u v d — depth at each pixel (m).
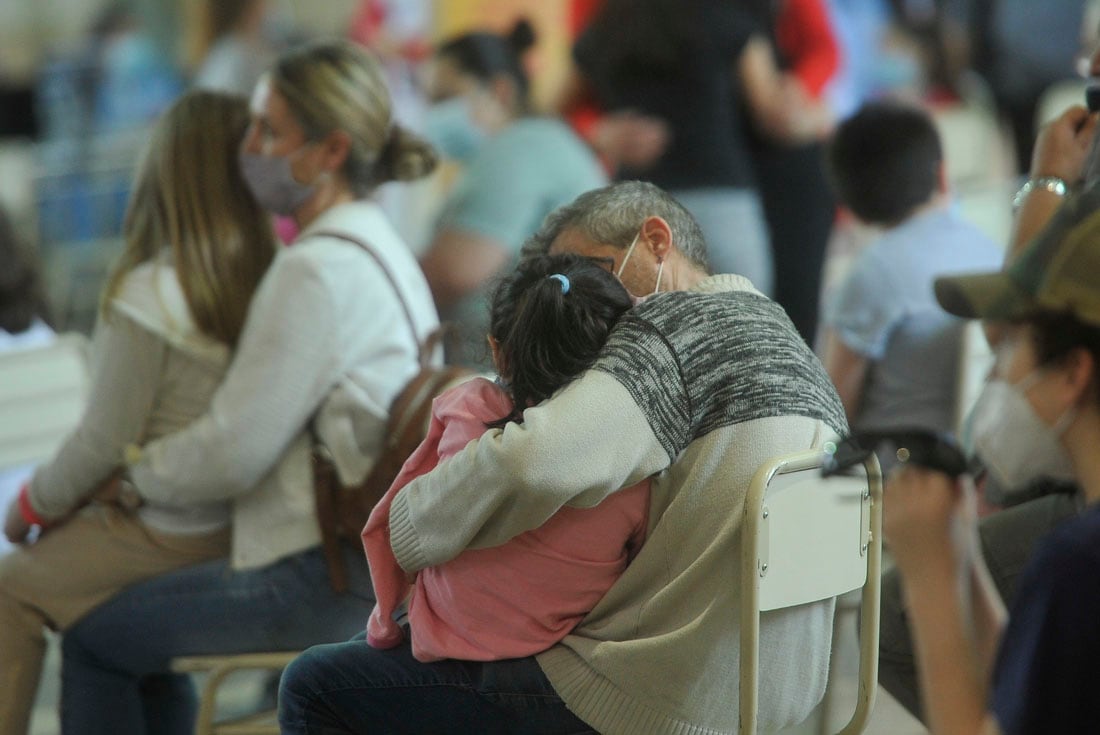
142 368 7.22
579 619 5.64
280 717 6.05
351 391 7.04
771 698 5.54
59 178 18.62
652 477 5.44
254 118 7.35
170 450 7.09
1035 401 4.11
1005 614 5.19
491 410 5.60
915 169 8.95
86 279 17.97
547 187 13.06
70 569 7.37
